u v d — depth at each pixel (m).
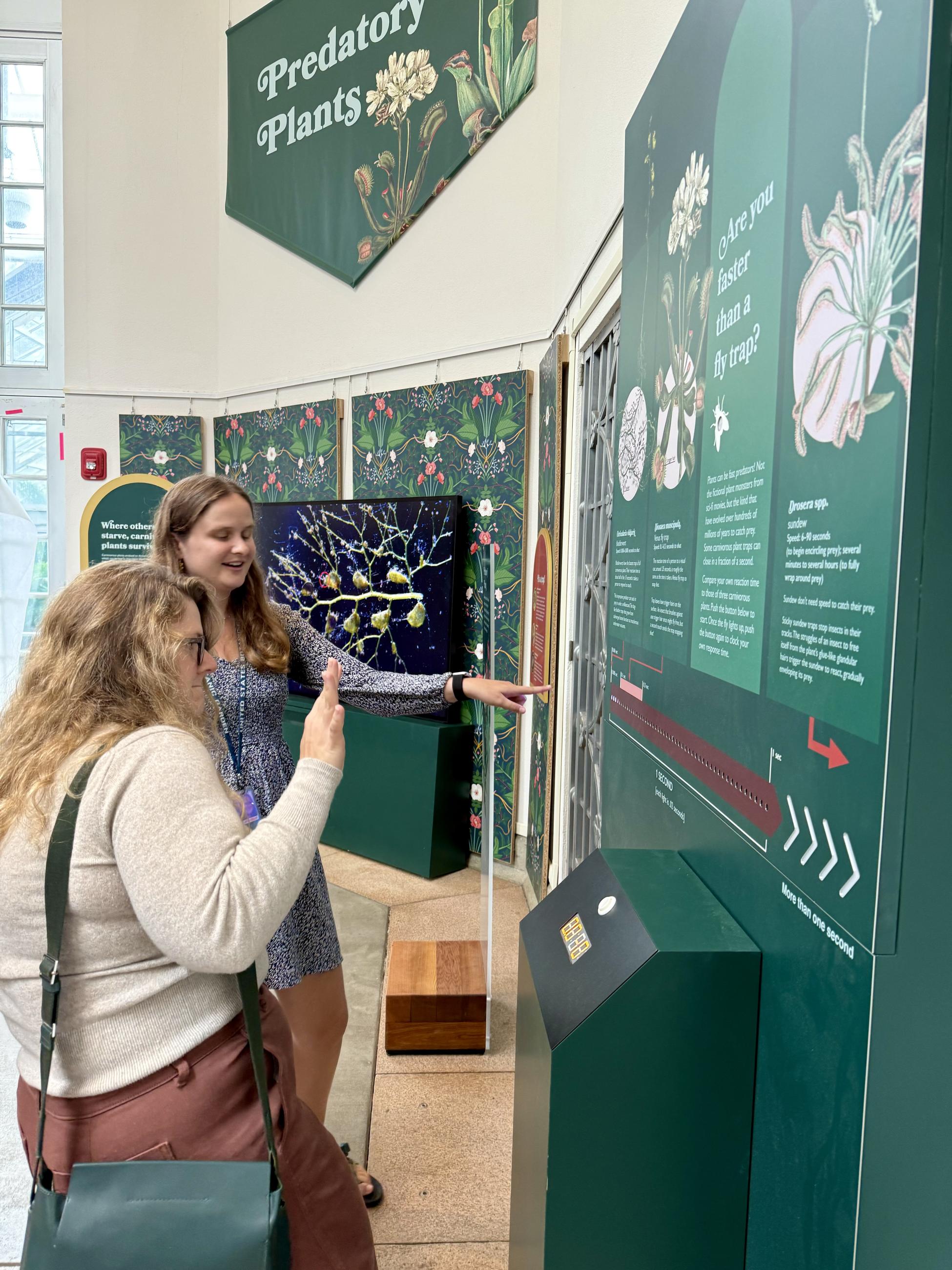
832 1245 0.82
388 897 3.70
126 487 5.76
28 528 5.78
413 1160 2.05
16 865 0.97
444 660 4.09
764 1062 1.02
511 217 3.91
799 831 0.92
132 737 0.98
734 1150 1.06
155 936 0.93
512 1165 1.40
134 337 5.77
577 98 3.03
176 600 1.10
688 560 1.37
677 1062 1.05
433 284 4.34
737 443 1.13
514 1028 2.67
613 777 1.98
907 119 0.70
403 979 2.60
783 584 0.97
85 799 0.95
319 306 5.04
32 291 6.12
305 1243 1.08
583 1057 1.04
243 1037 1.04
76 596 1.07
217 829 0.95
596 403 2.85
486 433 4.03
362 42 4.55
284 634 1.78
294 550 4.89
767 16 1.03
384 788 4.09
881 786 0.74
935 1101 0.77
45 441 6.20
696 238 1.33
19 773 0.99
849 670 0.81
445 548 4.06
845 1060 0.80
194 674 1.12
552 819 3.35
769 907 1.01
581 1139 1.05
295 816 1.03
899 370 0.72
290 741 4.56
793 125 0.95
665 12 1.83
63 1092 0.97
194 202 5.73
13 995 0.99
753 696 1.06
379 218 4.56
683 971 1.04
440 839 3.94
